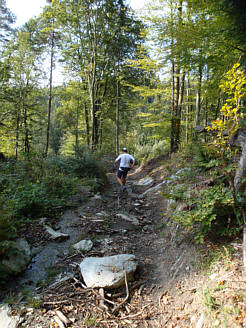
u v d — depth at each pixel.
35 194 4.98
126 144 19.67
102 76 16.53
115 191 7.56
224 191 3.09
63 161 8.09
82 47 14.69
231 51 3.87
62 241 3.93
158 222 4.79
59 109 21.88
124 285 2.94
